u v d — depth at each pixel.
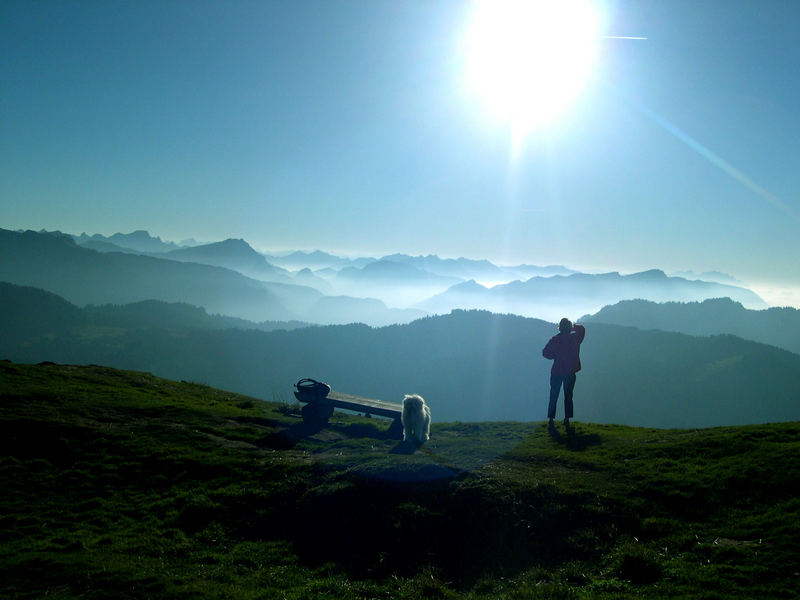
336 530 10.99
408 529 10.70
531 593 8.45
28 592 8.44
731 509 10.28
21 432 15.49
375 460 13.33
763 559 8.41
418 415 15.66
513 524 10.55
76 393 20.31
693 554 8.98
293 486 12.58
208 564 9.90
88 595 8.34
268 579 9.31
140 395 22.33
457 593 8.99
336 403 17.80
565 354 17.36
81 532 11.04
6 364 24.69
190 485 13.26
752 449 12.84
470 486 11.70
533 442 15.66
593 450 14.51
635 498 11.09
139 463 14.39
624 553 9.04
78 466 14.18
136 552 10.21
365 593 8.87
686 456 13.18
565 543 9.98
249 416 19.33
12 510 12.03
